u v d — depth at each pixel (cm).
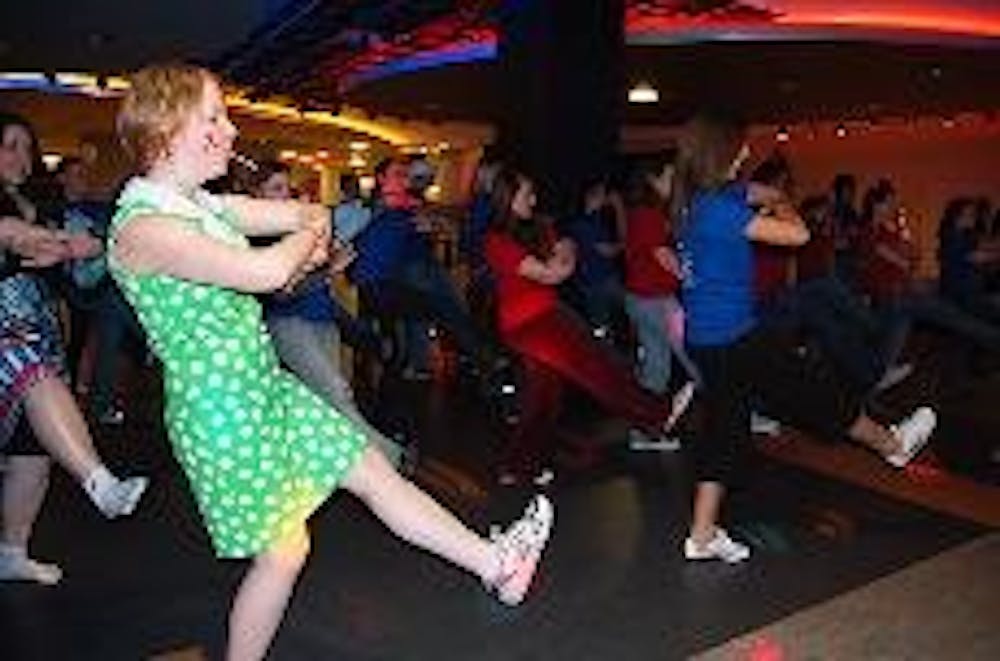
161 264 253
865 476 566
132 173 268
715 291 429
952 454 607
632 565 448
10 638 388
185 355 259
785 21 1104
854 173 2273
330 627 396
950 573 423
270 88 1467
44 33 1363
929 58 1316
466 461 629
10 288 385
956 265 845
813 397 432
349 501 551
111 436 709
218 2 1266
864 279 857
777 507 517
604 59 784
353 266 736
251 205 281
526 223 560
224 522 268
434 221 777
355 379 796
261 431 264
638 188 666
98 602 422
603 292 785
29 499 439
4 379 382
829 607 394
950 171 2102
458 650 373
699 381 457
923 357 955
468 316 746
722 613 394
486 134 2189
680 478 583
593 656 363
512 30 795
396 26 1090
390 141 2353
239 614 279
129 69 1644
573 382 592
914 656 349
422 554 473
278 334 535
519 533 288
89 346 771
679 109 1911
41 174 422
